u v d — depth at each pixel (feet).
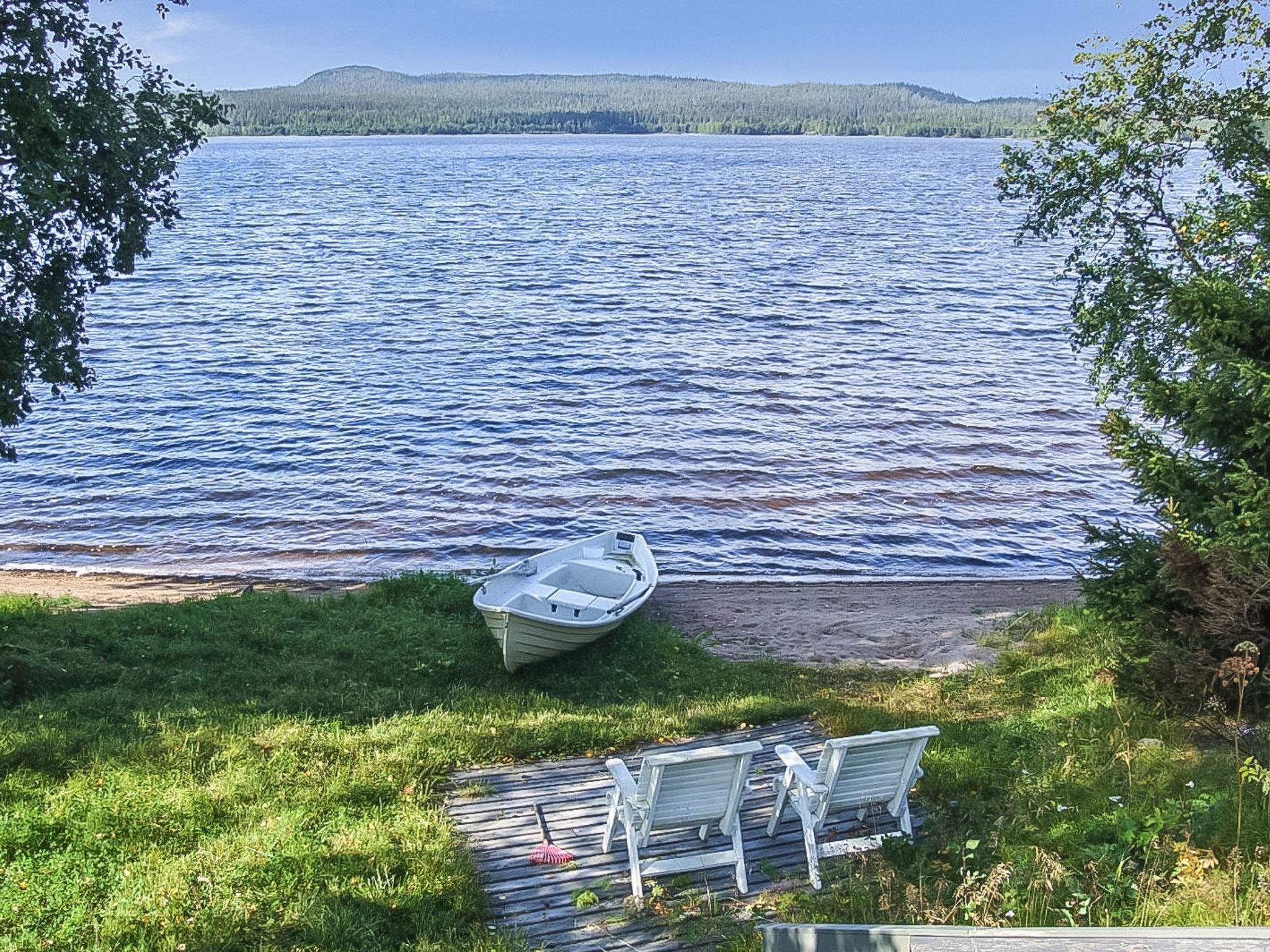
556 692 44.11
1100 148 50.60
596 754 33.17
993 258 245.86
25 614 50.29
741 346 145.79
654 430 105.29
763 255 250.98
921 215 360.89
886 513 83.71
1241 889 20.10
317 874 23.93
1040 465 94.38
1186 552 29.86
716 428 106.11
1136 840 23.24
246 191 472.03
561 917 23.15
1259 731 29.55
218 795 27.96
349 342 149.18
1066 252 260.21
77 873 23.52
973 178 602.85
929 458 96.48
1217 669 28.89
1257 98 48.55
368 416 109.70
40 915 21.76
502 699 40.19
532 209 383.65
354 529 79.87
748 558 75.00
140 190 46.83
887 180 574.97
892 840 25.89
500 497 86.99
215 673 41.96
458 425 107.24
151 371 128.67
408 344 148.36
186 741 32.01
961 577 71.77
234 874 23.58
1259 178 39.24
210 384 122.52
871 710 37.70
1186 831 22.79
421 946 21.20
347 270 224.74
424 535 79.05
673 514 83.61
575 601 50.83
